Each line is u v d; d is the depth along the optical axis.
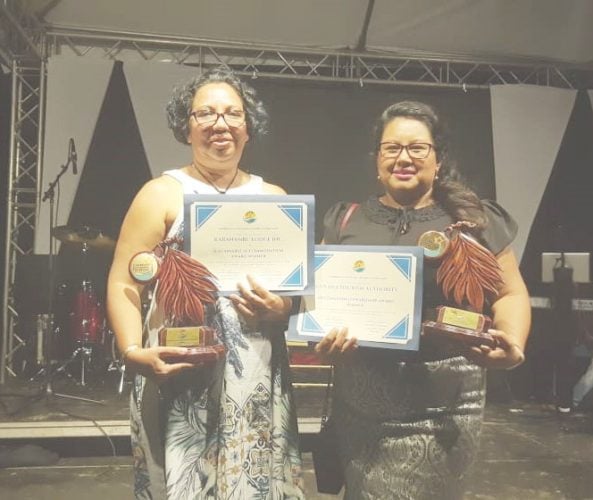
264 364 1.62
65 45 6.16
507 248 1.63
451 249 1.53
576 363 5.54
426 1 5.73
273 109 6.35
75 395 5.12
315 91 6.39
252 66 6.48
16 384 5.57
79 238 5.36
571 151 6.64
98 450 4.19
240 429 1.58
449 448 1.57
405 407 1.58
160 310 1.61
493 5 5.80
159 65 6.17
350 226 1.71
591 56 6.45
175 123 1.71
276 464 1.64
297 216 1.57
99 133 6.20
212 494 1.57
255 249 1.57
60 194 6.00
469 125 6.51
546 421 5.10
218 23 5.99
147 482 1.64
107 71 6.11
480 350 1.45
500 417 5.23
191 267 1.54
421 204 1.66
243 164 6.30
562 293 5.40
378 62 6.59
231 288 1.56
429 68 6.63
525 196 6.49
